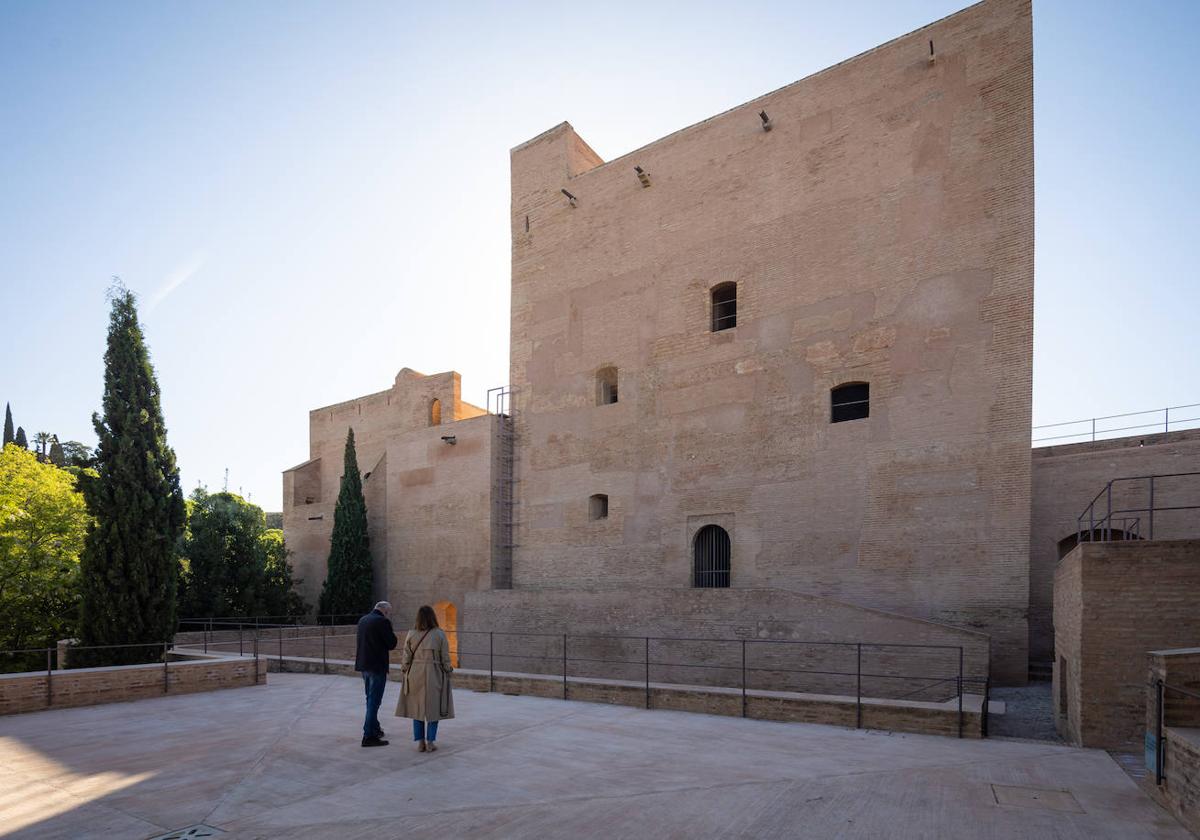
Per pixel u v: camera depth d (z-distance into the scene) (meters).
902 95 20.59
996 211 18.67
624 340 25.72
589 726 10.57
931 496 18.69
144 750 9.23
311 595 35.75
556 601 22.44
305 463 38.94
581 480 26.23
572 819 6.41
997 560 17.56
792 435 21.34
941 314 19.16
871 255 20.58
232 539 32.72
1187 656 6.91
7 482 27.36
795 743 9.40
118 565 19.09
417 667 9.04
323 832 6.17
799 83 22.61
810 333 21.41
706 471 23.00
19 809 6.88
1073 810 6.55
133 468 19.73
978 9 19.52
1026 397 17.66
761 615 18.11
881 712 10.29
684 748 9.12
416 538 30.59
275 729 10.51
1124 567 8.83
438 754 8.84
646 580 23.95
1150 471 18.58
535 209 29.20
